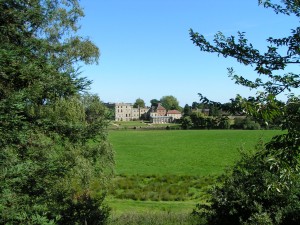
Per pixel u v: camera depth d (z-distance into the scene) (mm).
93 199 10133
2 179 5746
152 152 61750
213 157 52781
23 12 8383
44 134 9781
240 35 4047
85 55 17656
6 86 7809
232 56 4098
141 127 138125
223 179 11461
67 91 9023
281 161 3674
